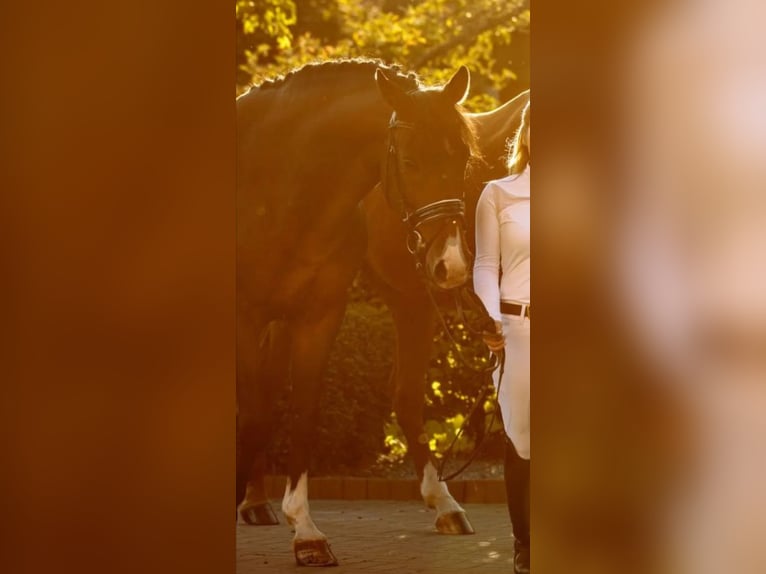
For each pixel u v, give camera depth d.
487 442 8.36
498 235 5.28
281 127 5.84
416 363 6.84
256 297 5.88
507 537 6.34
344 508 7.61
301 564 5.55
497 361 5.41
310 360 5.88
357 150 5.83
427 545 6.11
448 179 5.63
